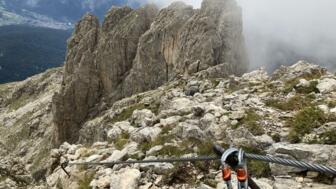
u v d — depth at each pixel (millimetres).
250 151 15383
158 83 137250
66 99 156000
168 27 138500
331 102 18547
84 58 158125
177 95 38562
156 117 23906
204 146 16688
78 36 168375
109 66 153750
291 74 28953
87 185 16875
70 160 22203
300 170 13383
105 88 155250
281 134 15844
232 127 17562
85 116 156000
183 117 21312
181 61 129250
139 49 144000
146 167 16031
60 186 19719
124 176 15211
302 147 14000
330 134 14562
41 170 53438
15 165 36219
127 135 23297
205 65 120125
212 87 40062
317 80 22953
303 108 18156
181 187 14391
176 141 18250
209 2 136000
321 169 3771
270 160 4223
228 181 3957
